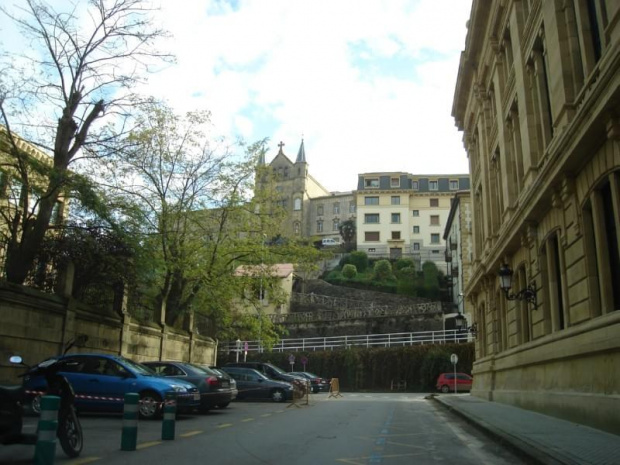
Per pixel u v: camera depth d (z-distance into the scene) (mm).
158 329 27656
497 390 23047
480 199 30922
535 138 16953
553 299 15242
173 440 10336
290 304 67250
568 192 13094
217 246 29109
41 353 18188
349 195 100562
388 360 47375
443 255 89438
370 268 81062
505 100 21047
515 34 18391
